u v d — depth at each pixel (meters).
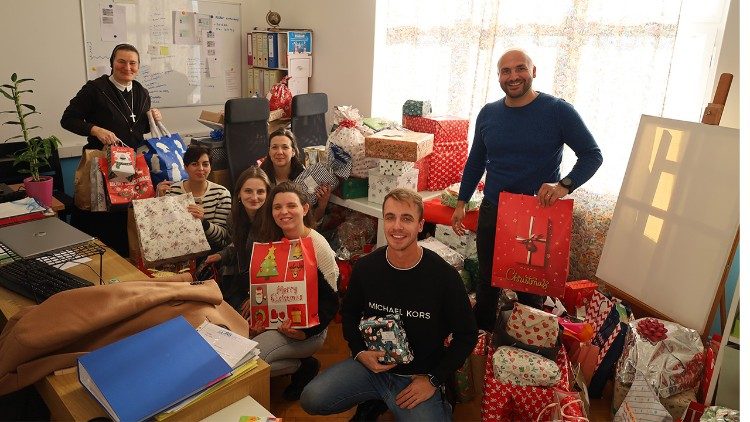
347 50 4.46
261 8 5.07
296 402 2.31
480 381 2.39
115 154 2.83
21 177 3.24
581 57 3.01
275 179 3.18
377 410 2.05
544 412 1.95
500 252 2.52
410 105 3.46
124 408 1.26
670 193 2.38
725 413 1.79
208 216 2.79
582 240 3.06
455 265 2.92
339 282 2.98
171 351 1.46
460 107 3.67
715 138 2.21
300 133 4.09
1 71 3.78
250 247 2.46
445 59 3.75
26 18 3.80
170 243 2.29
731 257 2.13
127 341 1.47
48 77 3.98
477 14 3.48
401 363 1.85
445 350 1.95
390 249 1.88
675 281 2.33
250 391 1.52
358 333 1.97
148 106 3.55
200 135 4.91
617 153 2.96
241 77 5.11
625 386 2.24
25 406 1.78
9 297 1.86
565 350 2.43
